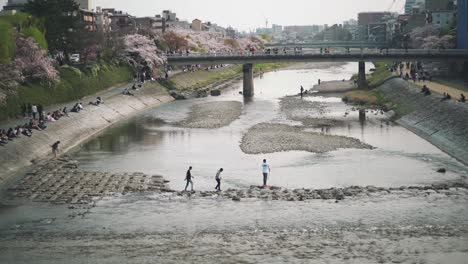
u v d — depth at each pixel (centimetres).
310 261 4203
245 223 5028
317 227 4903
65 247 4556
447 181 6316
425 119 9781
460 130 8238
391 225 4919
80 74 12681
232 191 5966
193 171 6931
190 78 18112
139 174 6719
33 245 4603
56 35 13162
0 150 7006
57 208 5509
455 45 18362
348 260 4212
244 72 15725
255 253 4369
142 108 12875
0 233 4875
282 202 5578
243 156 7688
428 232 4744
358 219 5075
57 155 7869
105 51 15200
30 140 7819
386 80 15375
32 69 10881
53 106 10925
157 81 15788
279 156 7644
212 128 10088
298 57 15800
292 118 10994
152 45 17500
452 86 12619
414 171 6800
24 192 6009
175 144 8656
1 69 9619
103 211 5406
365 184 6253
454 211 5256
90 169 7044
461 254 4297
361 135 9219
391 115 11294
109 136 9450
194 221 5100
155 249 4484
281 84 18962
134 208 5484
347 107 12538
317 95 15075
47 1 13300
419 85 12794
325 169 6925
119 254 4400
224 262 4206
